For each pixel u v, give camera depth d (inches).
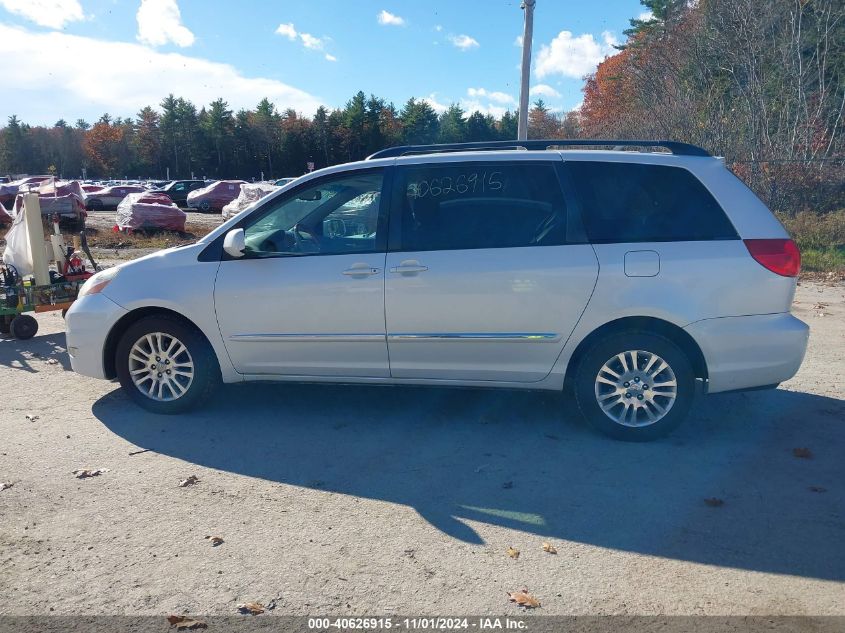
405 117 3789.4
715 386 186.2
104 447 187.6
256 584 125.5
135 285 206.7
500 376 193.3
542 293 185.8
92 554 135.3
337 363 199.6
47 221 474.6
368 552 136.0
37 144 4330.7
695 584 125.6
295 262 198.2
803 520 148.1
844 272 508.1
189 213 1507.1
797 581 126.4
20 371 260.8
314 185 202.5
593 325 185.8
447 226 193.2
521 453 183.6
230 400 225.6
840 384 244.2
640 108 1098.7
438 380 197.2
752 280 182.4
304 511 152.7
